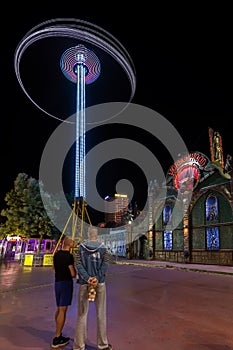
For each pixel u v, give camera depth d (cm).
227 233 1964
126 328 518
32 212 2570
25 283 1079
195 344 440
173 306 701
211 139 2098
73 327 519
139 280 1208
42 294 848
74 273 457
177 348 423
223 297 820
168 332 496
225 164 2036
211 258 2048
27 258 1975
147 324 544
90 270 402
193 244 2214
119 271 1642
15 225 2591
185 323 552
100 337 400
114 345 431
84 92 4431
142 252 2925
